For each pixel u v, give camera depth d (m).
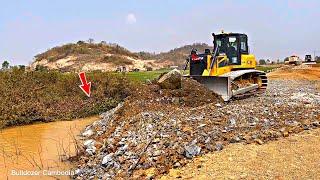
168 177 7.70
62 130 16.25
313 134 9.01
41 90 21.91
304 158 7.59
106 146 11.09
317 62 70.19
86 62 73.12
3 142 14.05
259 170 7.24
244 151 8.24
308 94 18.66
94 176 9.26
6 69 24.50
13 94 20.52
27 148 12.93
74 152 12.06
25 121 18.53
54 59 76.44
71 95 22.17
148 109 15.12
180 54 91.25
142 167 8.66
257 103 14.59
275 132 9.16
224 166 7.63
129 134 11.64
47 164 10.91
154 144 9.70
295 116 10.82
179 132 10.08
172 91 17.16
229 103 16.12
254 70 19.83
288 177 6.85
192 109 14.02
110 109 20.72
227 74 18.25
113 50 86.62
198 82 18.25
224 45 19.48
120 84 22.75
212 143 8.88
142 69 70.81
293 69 47.94
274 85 27.64
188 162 8.29
